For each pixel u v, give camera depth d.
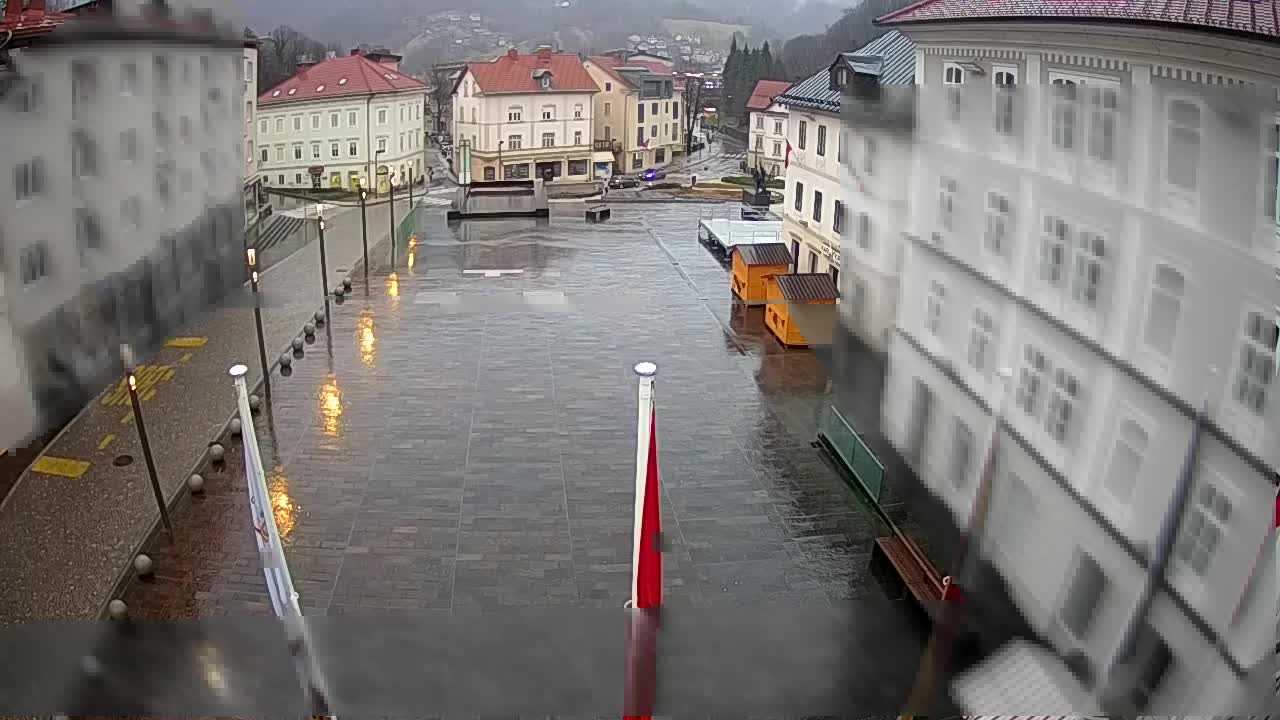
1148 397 8.62
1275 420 7.47
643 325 29.09
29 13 21.52
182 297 27.44
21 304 20.28
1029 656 10.25
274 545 11.82
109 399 22.12
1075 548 9.59
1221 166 7.96
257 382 23.50
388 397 22.66
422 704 12.12
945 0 14.68
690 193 68.75
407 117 70.75
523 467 19.09
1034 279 10.32
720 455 19.83
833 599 14.38
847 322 16.77
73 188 22.11
